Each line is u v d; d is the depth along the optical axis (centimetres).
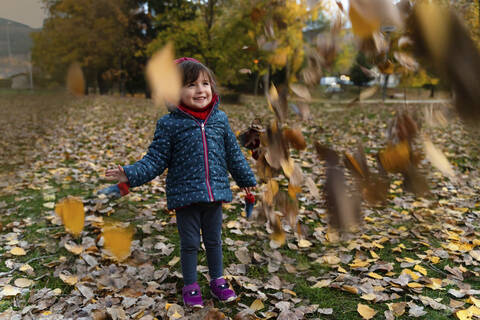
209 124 200
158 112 1049
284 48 120
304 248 254
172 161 196
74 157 517
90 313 182
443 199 346
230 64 980
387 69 81
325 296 201
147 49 1101
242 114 980
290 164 158
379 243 263
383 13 60
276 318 182
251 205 208
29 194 359
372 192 99
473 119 56
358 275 221
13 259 243
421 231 279
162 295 200
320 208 322
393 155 92
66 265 235
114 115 976
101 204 331
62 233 276
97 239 270
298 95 115
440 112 62
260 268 232
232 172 210
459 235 274
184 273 196
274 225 182
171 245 261
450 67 55
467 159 483
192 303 190
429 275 222
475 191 375
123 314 179
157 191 378
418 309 184
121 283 208
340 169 103
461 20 54
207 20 1016
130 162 500
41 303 192
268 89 151
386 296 197
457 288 206
